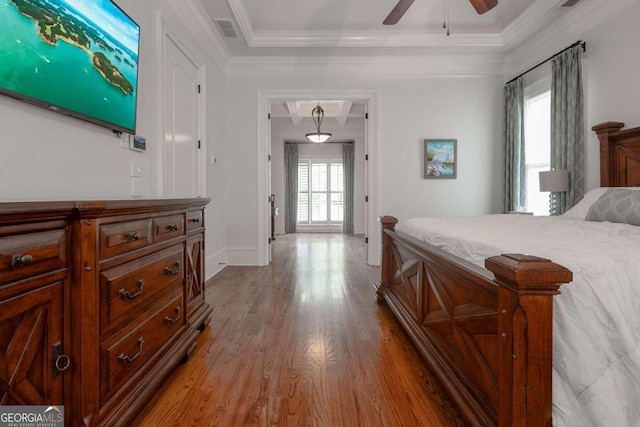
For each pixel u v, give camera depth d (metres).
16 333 0.90
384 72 4.73
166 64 2.86
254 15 3.76
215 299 3.19
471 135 4.77
